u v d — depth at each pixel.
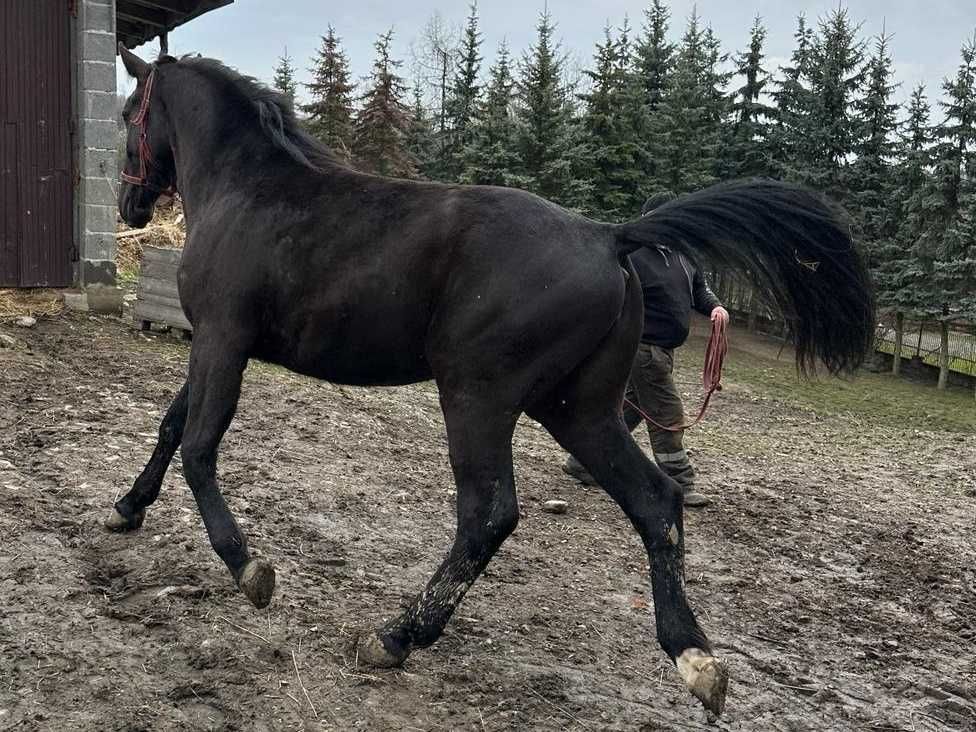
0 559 3.97
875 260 24.48
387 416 7.99
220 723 3.06
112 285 9.34
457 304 3.36
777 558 5.79
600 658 3.93
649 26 32.03
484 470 3.40
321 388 8.38
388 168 25.28
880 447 12.36
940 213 24.00
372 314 3.49
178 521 4.60
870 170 27.72
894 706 3.90
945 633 4.84
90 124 9.05
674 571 3.42
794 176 28.06
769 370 21.23
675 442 6.53
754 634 4.51
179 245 13.66
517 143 24.84
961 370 24.45
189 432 3.71
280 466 5.88
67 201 9.25
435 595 3.45
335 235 3.54
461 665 3.65
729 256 3.44
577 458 3.65
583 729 3.30
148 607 3.74
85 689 3.15
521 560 5.03
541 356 3.36
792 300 3.48
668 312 5.99
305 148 3.95
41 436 5.62
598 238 3.49
